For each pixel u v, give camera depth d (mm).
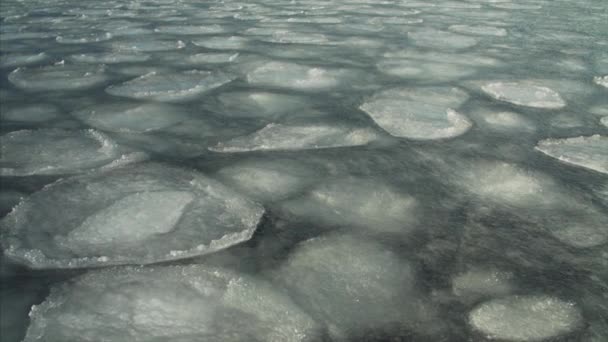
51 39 3293
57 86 2264
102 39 3279
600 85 2281
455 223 1182
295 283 984
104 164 1479
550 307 918
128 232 1141
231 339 844
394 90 2188
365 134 1701
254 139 1663
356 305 927
